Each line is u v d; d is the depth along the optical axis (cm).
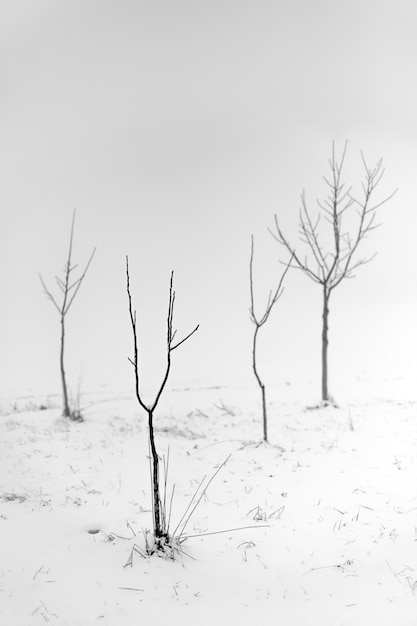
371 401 1944
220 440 1446
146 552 731
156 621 576
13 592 628
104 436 1545
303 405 1969
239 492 1005
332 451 1263
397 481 1011
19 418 1922
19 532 801
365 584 638
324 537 781
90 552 736
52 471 1161
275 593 633
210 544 773
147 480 1084
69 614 585
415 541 738
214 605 609
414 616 559
